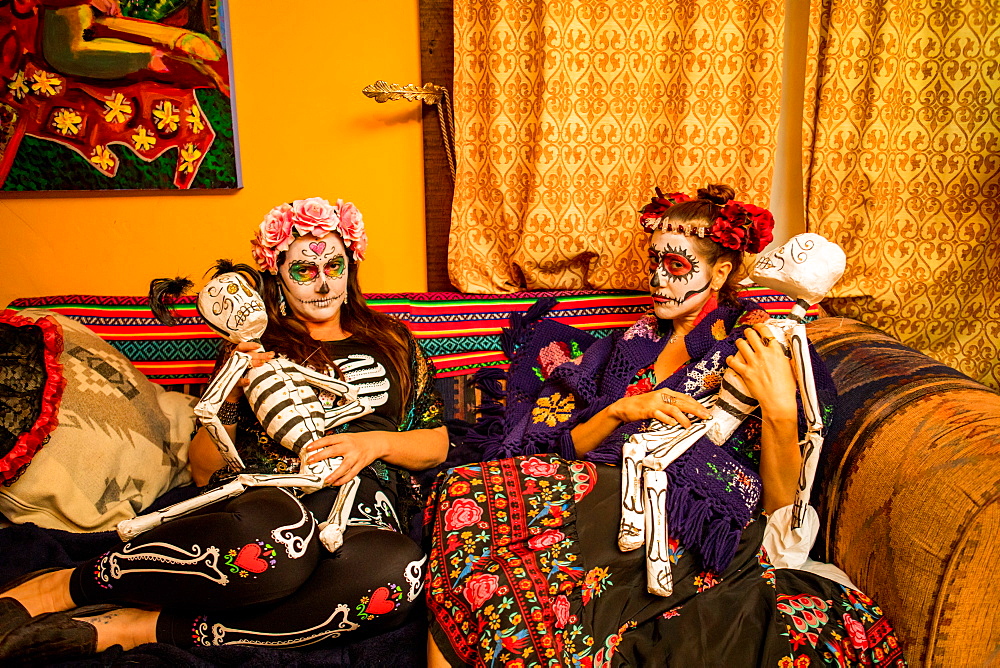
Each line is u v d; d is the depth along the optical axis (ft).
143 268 7.14
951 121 6.63
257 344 4.90
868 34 6.41
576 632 4.14
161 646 4.26
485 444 6.00
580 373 5.77
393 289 7.43
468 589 4.30
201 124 6.75
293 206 5.35
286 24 6.76
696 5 6.40
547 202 6.70
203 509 4.51
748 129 6.70
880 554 4.61
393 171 7.19
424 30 6.84
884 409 5.05
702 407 4.89
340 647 4.62
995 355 6.99
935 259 6.86
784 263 4.78
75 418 5.50
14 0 6.36
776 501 4.99
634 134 6.81
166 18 6.50
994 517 4.00
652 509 4.44
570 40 6.46
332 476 4.76
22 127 6.59
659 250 5.44
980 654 4.23
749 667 4.05
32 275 7.06
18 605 4.35
